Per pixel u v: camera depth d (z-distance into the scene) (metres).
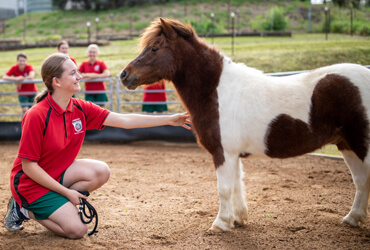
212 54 3.06
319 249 2.66
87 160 3.07
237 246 2.74
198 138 3.11
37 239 2.88
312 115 2.80
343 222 3.15
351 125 2.74
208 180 4.86
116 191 4.35
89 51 7.94
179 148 7.45
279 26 21.55
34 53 17.34
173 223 3.26
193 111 3.07
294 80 2.97
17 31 31.77
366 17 17.41
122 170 5.54
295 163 5.79
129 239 2.91
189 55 3.02
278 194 4.11
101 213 3.55
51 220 2.83
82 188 3.00
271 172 5.24
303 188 4.34
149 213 3.53
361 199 3.10
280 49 12.52
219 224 3.03
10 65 14.59
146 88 7.99
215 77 2.99
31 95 8.63
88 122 3.18
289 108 2.83
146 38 3.10
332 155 6.05
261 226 3.16
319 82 2.82
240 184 3.25
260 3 32.28
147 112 8.09
